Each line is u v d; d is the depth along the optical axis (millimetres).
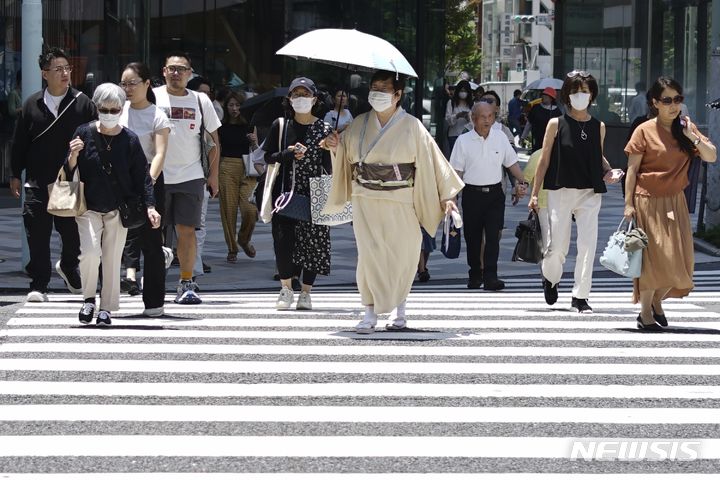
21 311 29688
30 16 38000
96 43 66562
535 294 35375
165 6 73125
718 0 51312
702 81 83812
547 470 16406
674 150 26797
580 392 21062
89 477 15883
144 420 18828
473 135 36625
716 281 39500
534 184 29953
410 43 71625
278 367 22750
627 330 27594
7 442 17500
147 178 26750
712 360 24000
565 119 29453
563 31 107438
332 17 73250
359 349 24656
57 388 20828
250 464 16516
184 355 23797
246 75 74562
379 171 26078
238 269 41344
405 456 16984
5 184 64750
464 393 20859
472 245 37125
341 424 18719
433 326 27891
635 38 92625
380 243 26188
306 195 29484
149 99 29719
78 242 31922
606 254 27297
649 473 16312
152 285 28562
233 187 42562
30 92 38219
